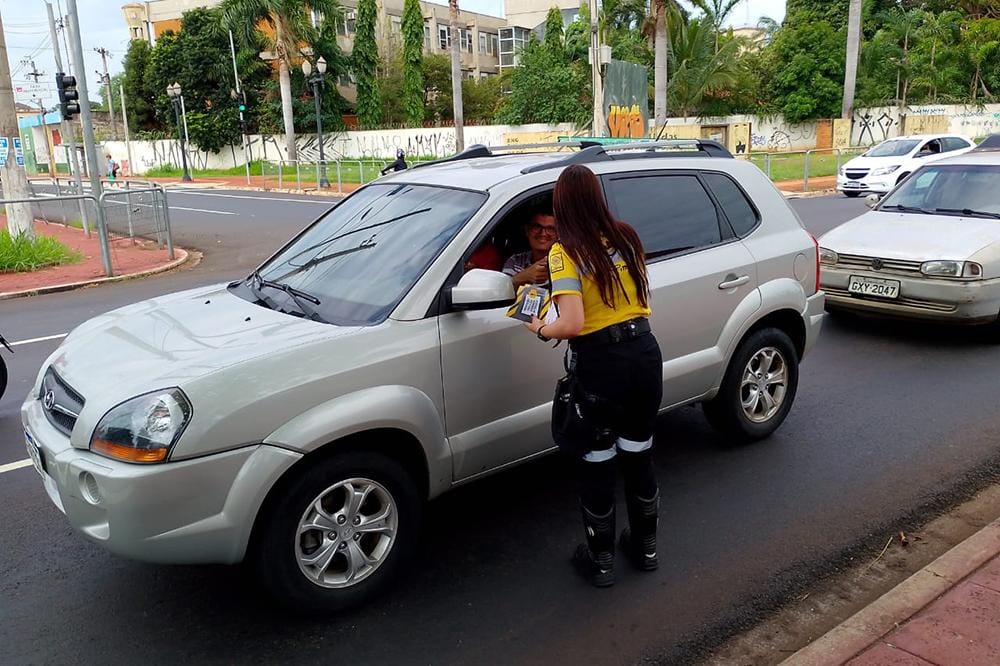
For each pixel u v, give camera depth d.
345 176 37.66
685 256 4.52
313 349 3.25
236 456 3.04
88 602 3.62
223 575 3.83
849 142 38.16
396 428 3.40
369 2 46.69
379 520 3.48
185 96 48.19
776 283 4.94
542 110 42.50
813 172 31.02
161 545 2.98
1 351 8.27
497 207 3.86
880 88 42.06
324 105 46.94
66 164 49.03
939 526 4.14
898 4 49.59
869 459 4.98
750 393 5.10
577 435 3.41
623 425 3.41
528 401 3.91
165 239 16.58
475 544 4.06
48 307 11.00
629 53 39.69
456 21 31.08
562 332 3.17
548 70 43.06
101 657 3.23
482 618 3.44
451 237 3.74
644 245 4.37
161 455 2.93
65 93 15.00
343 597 3.42
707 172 4.84
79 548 4.12
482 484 4.73
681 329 4.46
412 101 49.19
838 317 8.71
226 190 35.41
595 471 3.48
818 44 41.31
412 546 3.62
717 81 38.94
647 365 3.31
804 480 4.71
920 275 7.21
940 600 3.29
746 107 42.94
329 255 4.15
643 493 3.63
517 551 3.98
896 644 3.02
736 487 4.63
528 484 4.72
